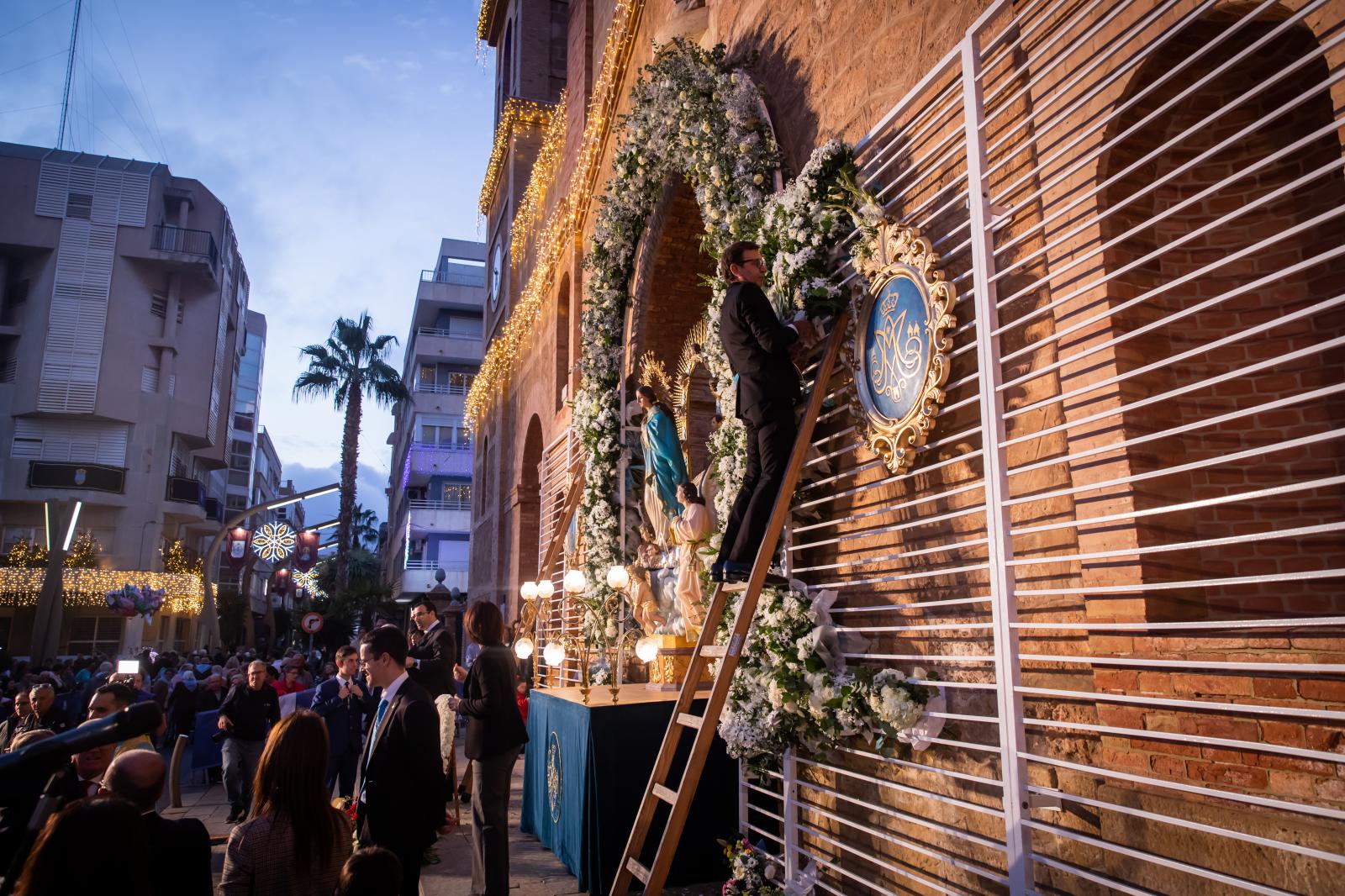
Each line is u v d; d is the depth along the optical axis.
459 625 23.11
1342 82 2.37
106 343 34.03
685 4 7.99
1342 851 2.25
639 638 9.00
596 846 5.55
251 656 20.45
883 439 4.32
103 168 35.62
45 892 2.08
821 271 4.93
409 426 50.44
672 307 9.73
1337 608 3.23
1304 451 3.33
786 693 4.43
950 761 3.86
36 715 6.98
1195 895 2.62
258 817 3.06
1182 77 3.32
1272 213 3.48
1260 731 2.49
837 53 5.43
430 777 4.08
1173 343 3.36
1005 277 3.76
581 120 13.70
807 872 4.75
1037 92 3.62
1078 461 3.27
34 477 32.34
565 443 13.12
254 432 64.56
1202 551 3.19
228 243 41.53
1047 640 3.34
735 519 4.80
